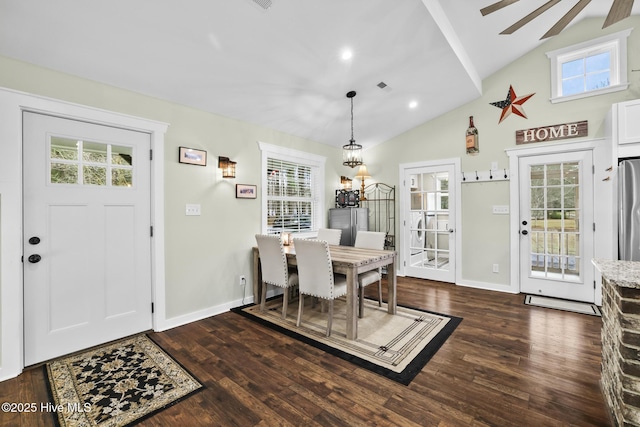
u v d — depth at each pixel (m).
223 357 2.29
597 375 1.99
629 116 2.81
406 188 4.92
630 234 2.66
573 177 3.56
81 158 2.41
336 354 2.32
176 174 2.95
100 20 1.96
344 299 3.79
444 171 4.50
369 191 5.36
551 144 3.62
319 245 2.64
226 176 3.34
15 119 2.06
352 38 2.59
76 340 2.38
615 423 1.49
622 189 2.72
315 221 4.84
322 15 2.28
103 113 2.46
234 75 2.78
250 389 1.88
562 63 3.63
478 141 4.16
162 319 2.82
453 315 3.13
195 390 1.88
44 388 1.91
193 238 3.08
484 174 4.12
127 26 2.04
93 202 2.48
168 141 2.89
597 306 3.34
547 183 3.72
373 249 3.46
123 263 2.64
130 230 2.68
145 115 2.72
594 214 3.40
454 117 4.36
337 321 3.03
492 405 1.71
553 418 1.59
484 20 2.95
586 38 3.40
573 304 3.43
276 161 4.17
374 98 3.74
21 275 2.11
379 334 2.68
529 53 3.76
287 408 1.71
